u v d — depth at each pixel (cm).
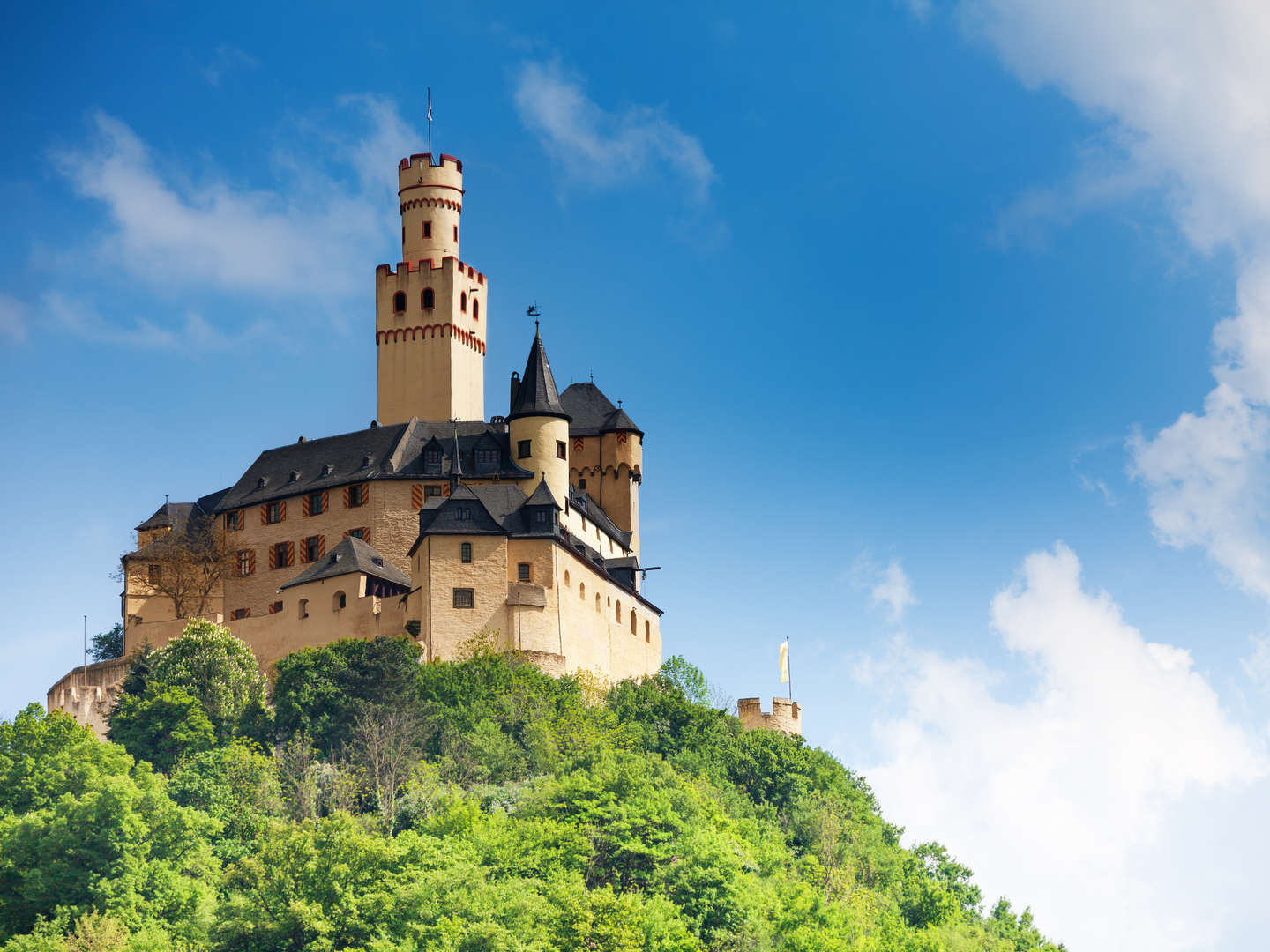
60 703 13062
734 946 9544
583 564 13200
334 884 8706
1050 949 12962
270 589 13738
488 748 11175
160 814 9600
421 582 12419
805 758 13162
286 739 11494
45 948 8388
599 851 10088
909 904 12162
